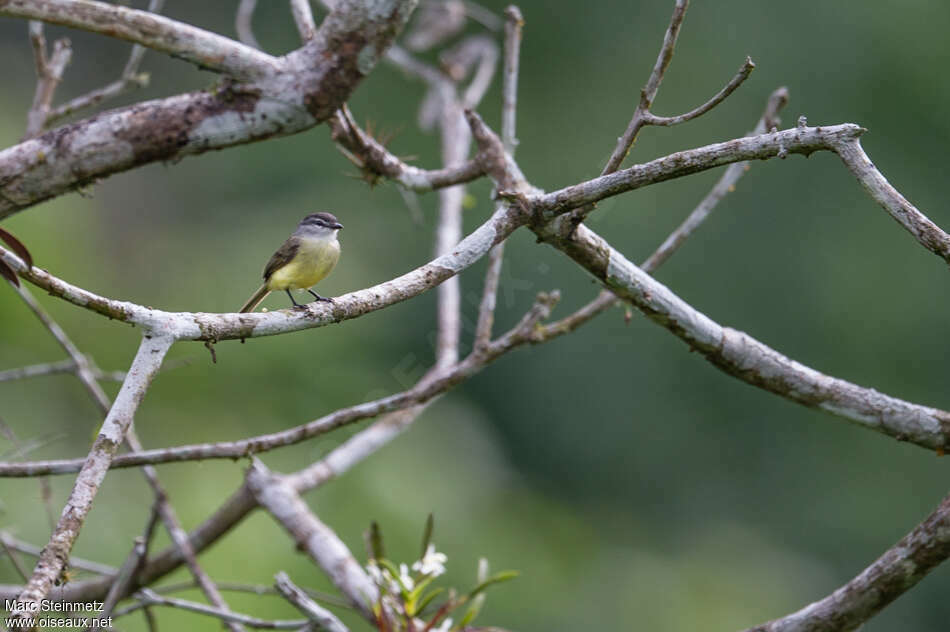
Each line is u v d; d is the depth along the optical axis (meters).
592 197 5.02
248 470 7.25
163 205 18.17
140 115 5.11
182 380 14.01
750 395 18.22
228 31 19.73
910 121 18.72
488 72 9.04
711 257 17.97
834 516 17.66
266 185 18.89
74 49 19.72
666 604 15.71
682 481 18.20
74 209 15.63
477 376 18.58
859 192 18.12
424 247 17.72
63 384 12.87
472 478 15.73
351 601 6.76
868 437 17.95
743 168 6.63
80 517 4.09
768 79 18.67
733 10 18.89
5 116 16.83
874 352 18.08
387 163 6.62
